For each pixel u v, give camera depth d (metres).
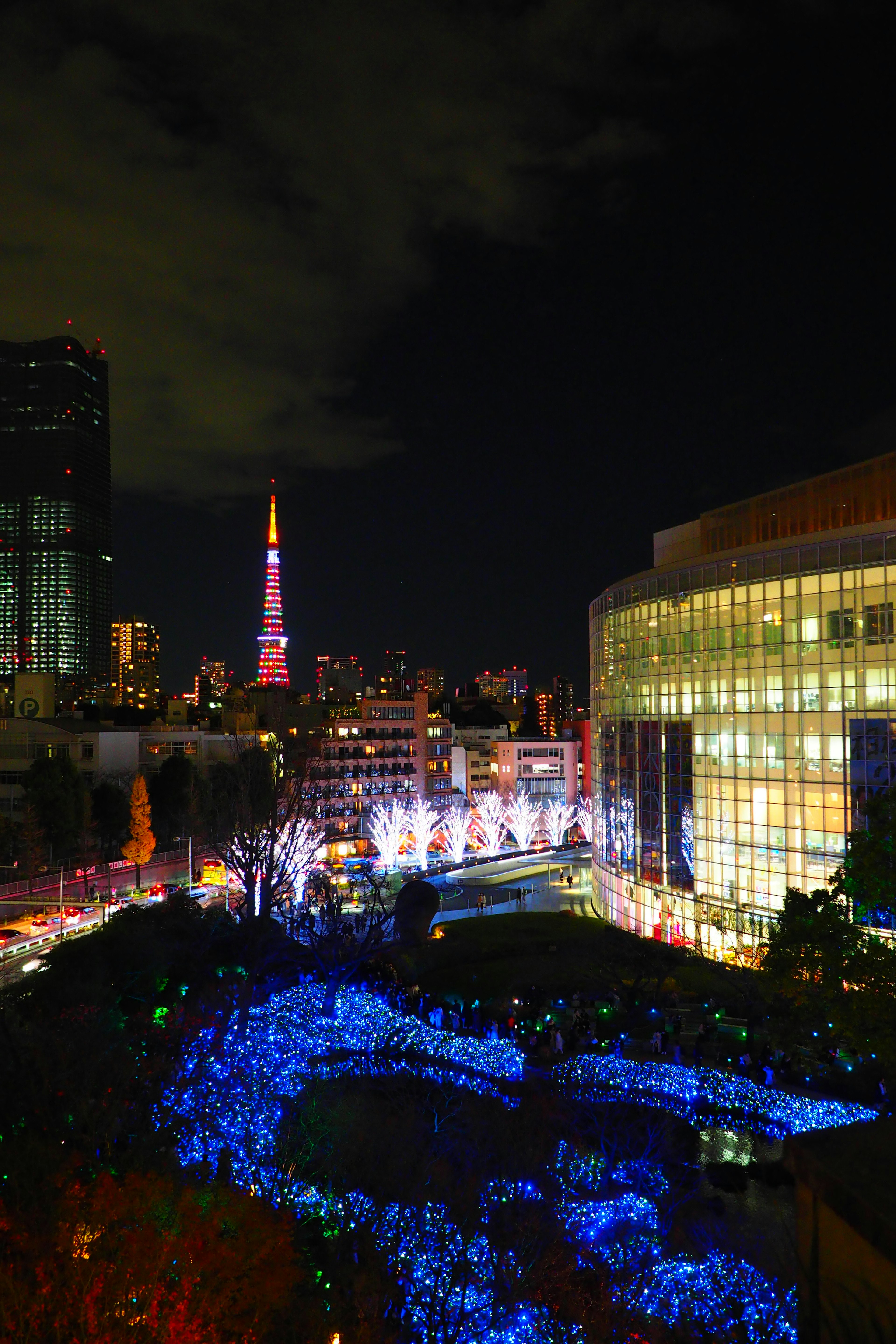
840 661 51.50
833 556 52.16
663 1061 34.62
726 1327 18.47
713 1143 28.22
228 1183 21.59
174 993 41.22
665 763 64.44
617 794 72.12
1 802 100.50
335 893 59.06
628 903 69.44
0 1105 20.66
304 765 64.31
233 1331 12.41
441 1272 19.14
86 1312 11.19
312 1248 20.19
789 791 54.12
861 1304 3.51
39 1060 22.58
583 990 47.09
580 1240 21.53
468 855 126.56
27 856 78.25
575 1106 30.41
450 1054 35.12
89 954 41.53
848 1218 3.51
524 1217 21.97
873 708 49.75
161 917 47.31
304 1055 34.72
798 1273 3.95
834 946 25.64
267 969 44.56
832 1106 29.12
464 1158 26.12
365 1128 28.45
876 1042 23.56
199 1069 29.45
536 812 140.25
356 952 45.34
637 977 47.16
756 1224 23.30
